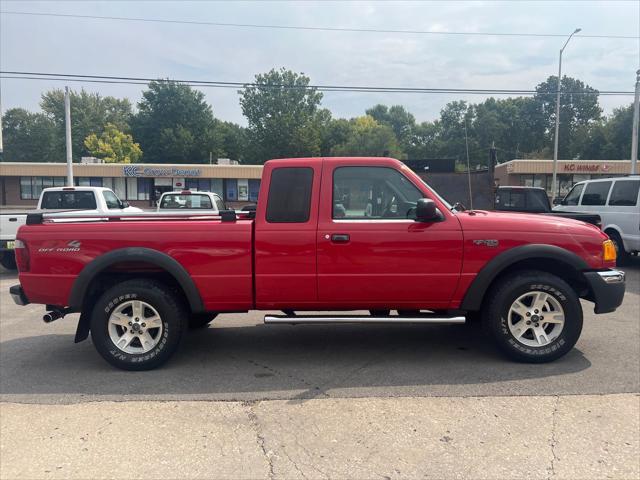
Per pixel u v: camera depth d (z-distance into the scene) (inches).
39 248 184.2
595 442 127.8
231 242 182.1
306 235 181.5
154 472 116.6
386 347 211.0
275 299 185.9
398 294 185.3
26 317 276.5
